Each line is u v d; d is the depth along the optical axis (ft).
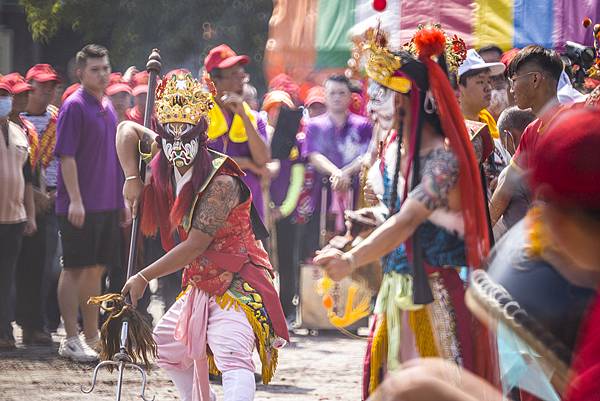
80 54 62.59
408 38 68.18
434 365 16.16
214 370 40.45
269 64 77.97
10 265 65.26
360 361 63.67
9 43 149.69
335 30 75.77
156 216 40.55
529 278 18.35
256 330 38.63
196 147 38.32
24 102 66.18
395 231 30.94
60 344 66.90
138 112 69.62
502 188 40.63
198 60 137.69
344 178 68.80
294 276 76.64
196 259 38.99
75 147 61.67
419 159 31.91
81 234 62.03
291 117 73.05
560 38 69.56
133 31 136.77
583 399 16.81
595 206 17.13
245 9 137.49
